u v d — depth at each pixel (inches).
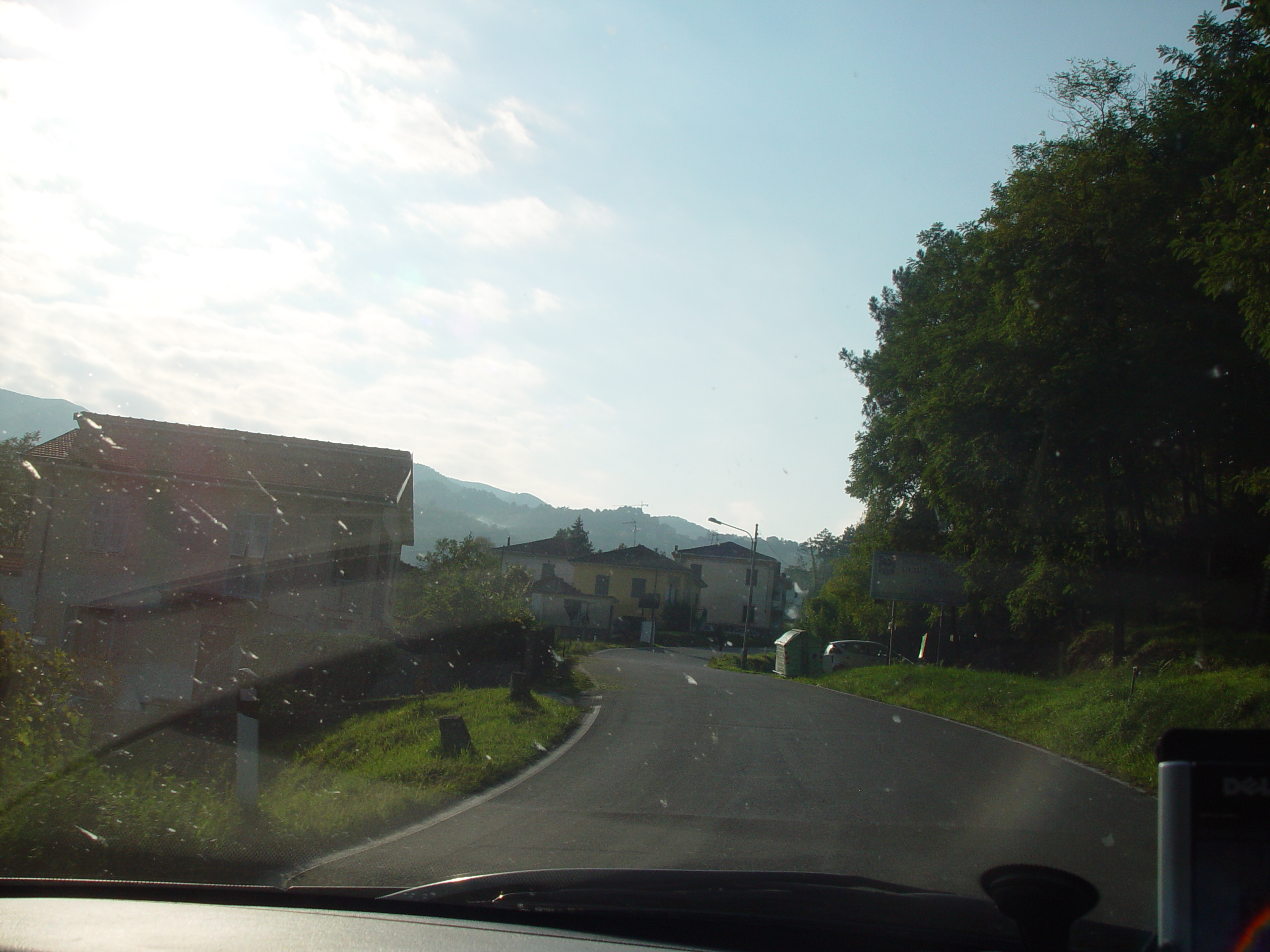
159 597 987.9
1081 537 864.9
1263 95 394.3
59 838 232.8
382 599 1082.1
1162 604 830.5
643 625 2568.9
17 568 1001.5
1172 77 700.0
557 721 557.9
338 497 1035.3
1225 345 673.0
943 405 924.6
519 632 932.6
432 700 665.0
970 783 389.7
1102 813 329.4
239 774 290.5
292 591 1008.9
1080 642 978.1
